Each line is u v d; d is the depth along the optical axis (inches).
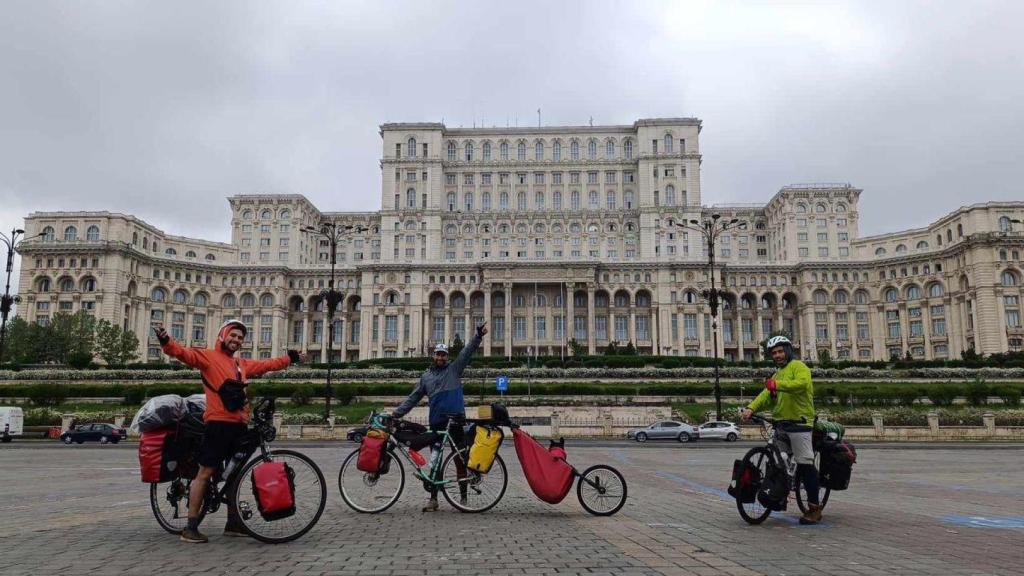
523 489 681.6
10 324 4045.3
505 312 5182.1
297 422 2167.8
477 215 5910.4
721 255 6343.5
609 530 427.5
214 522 450.3
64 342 3922.2
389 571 307.1
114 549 359.3
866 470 994.1
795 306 5418.3
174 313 5280.5
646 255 5679.1
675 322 5196.9
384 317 5275.6
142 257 5078.7
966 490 710.5
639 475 911.7
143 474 401.7
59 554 345.1
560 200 6053.2
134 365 3602.4
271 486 373.1
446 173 6092.5
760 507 464.4
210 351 397.1
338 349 5556.1
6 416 1926.7
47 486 746.2
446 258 5890.8
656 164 5836.6
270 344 5403.5
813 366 3555.6
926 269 4953.3
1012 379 3255.4
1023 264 4453.7
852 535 416.2
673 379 3294.8
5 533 413.1
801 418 465.1
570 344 4655.5
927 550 366.0
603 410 2605.8
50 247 4795.8
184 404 414.9
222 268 5447.8
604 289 5236.2
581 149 6131.9
